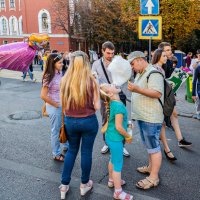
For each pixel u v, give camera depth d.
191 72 10.07
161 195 3.85
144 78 3.81
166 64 5.60
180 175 4.43
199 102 7.69
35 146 5.69
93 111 3.67
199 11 22.94
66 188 3.78
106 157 5.12
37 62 34.22
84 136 3.72
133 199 3.75
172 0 21.77
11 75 19.56
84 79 3.50
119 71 3.54
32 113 8.43
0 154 5.27
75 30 41.38
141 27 7.78
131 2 25.33
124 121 3.67
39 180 4.28
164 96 3.92
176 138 6.17
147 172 4.47
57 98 4.70
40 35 4.40
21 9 48.44
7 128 6.92
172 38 24.31
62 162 4.94
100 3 38.53
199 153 5.33
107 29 38.78
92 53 35.81
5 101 10.41
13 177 4.37
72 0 40.72
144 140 4.05
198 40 38.97
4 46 4.30
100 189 4.01
